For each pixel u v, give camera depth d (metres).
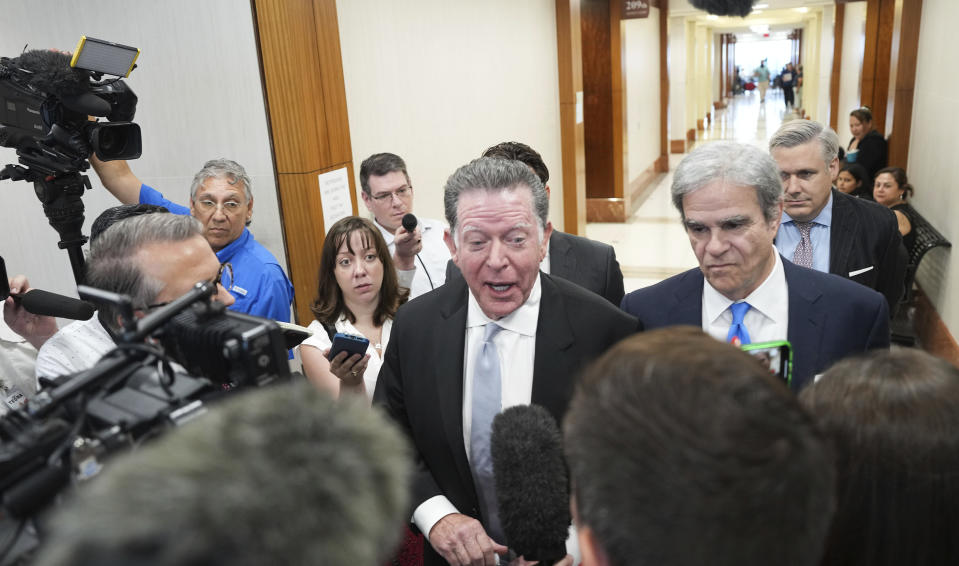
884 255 2.52
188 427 0.44
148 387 0.81
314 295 3.44
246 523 0.37
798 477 0.52
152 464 0.40
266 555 0.37
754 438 0.51
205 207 2.57
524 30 6.40
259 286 2.59
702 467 0.50
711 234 1.45
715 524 0.50
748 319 1.55
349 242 2.34
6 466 0.61
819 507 0.54
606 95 9.66
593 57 9.55
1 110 2.11
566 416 0.63
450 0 5.09
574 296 1.46
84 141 2.07
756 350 1.17
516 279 1.33
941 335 4.82
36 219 3.89
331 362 1.63
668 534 0.51
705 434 0.51
